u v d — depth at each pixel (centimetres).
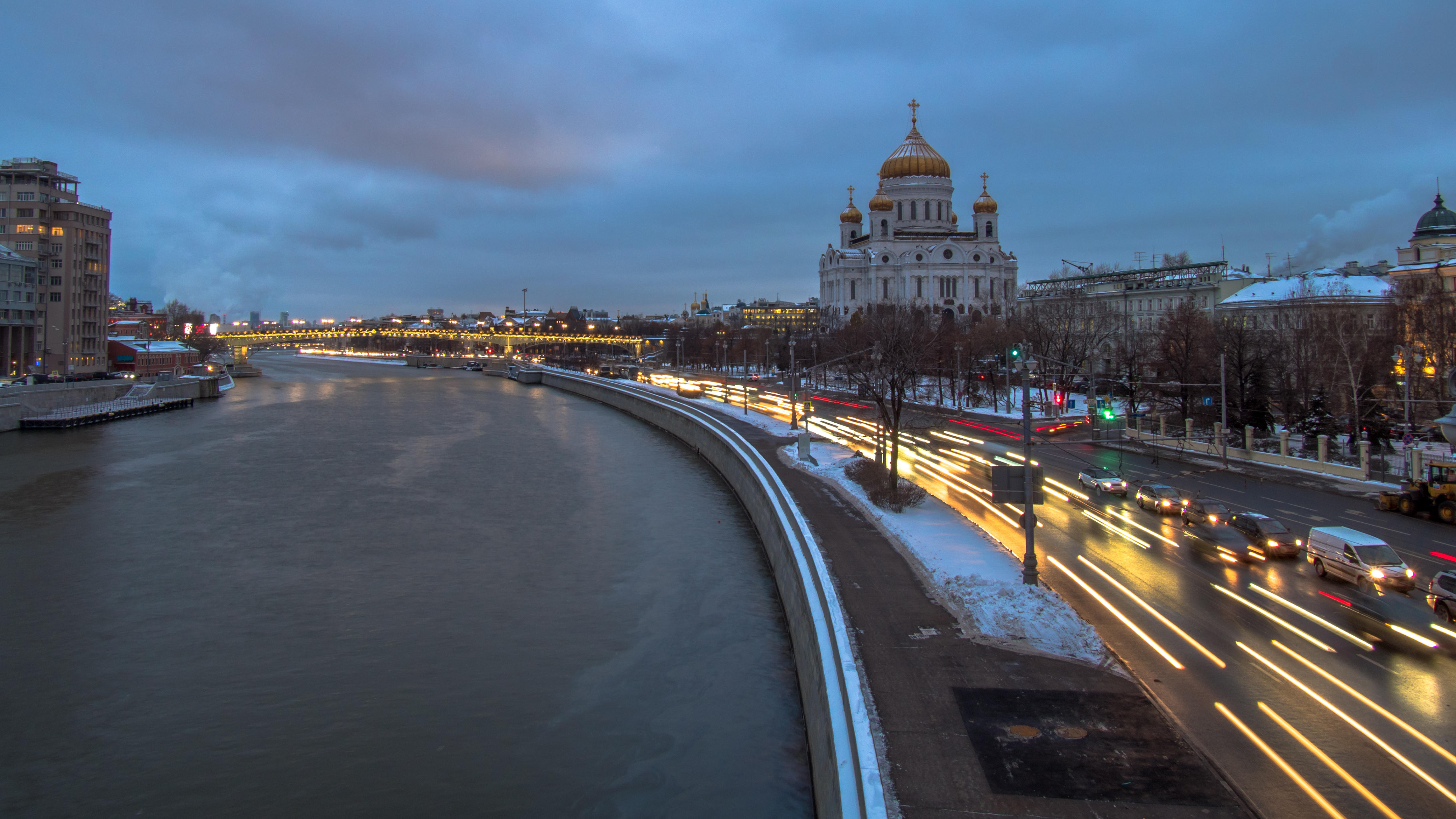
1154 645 2808
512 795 2823
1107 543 4156
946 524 4469
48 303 14200
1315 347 8588
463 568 5091
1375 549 3388
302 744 3145
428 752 3077
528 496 7112
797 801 2758
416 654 3878
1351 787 1961
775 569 4809
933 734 2211
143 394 13950
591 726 3234
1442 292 8056
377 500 6944
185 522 6219
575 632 4116
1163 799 1916
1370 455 6562
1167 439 7919
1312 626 2980
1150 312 15075
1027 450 3250
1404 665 2641
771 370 19500
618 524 6122
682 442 10412
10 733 3225
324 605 4484
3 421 11019
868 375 7825
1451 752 2112
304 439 10694
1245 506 4953
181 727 3262
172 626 4216
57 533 5919
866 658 2691
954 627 2950
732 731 3181
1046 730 2227
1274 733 2211
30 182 14150
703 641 3988
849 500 5150
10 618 4325
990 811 1875
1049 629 2820
